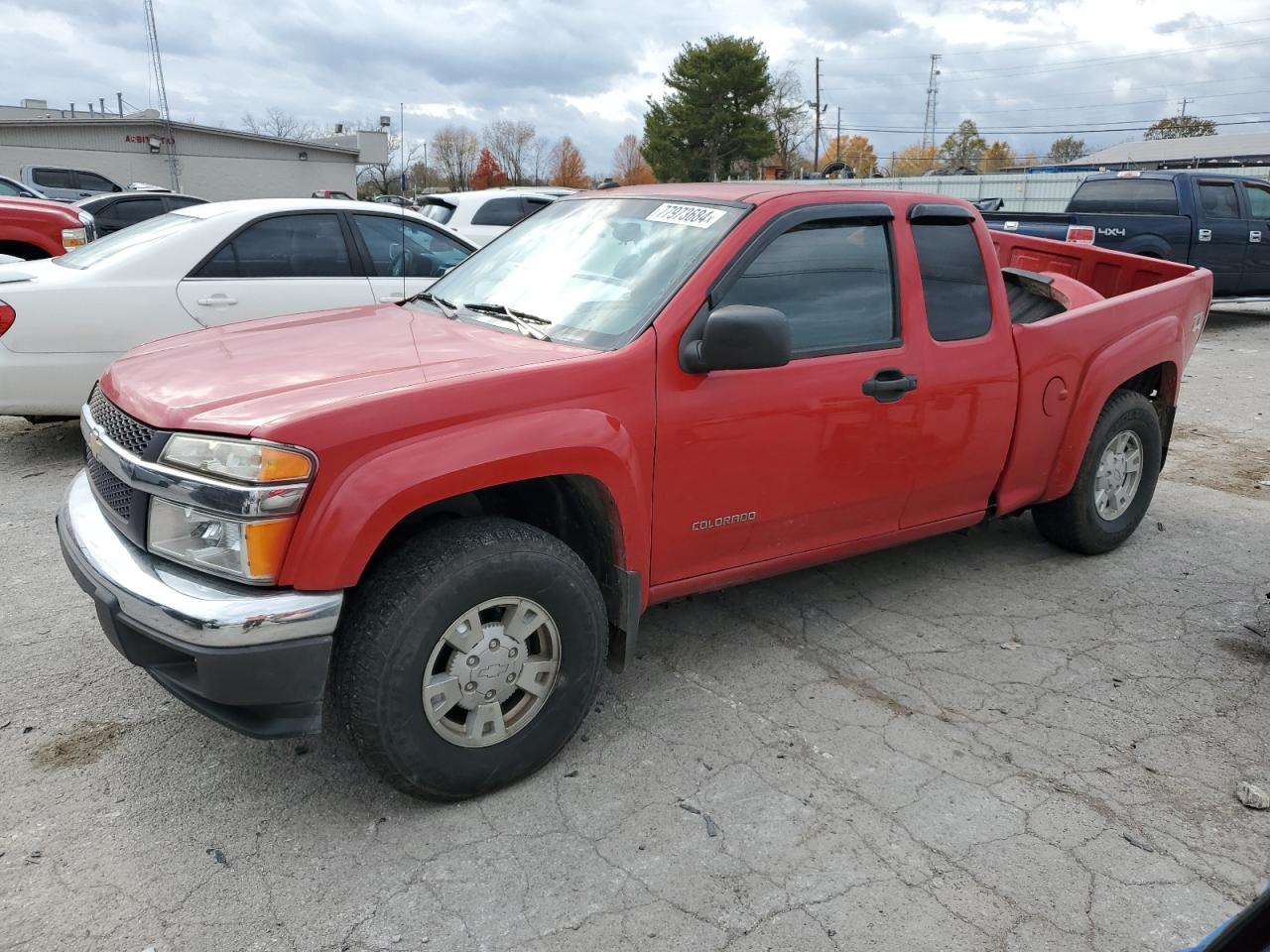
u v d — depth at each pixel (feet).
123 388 9.64
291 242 21.15
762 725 10.95
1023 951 7.79
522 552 9.04
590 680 9.89
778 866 8.70
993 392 13.08
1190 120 274.77
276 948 7.66
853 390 11.50
